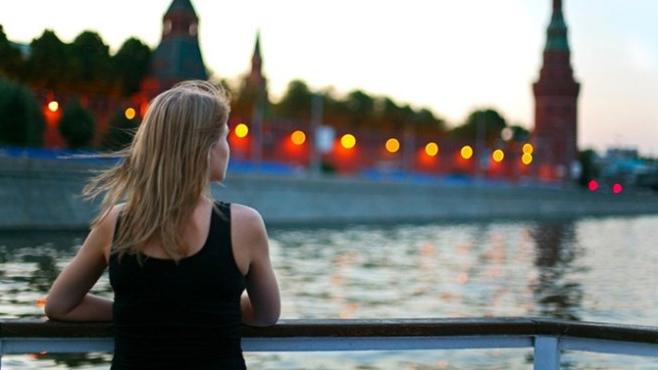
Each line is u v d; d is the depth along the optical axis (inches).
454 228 3080.7
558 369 162.9
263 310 146.6
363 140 5575.8
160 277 133.4
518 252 1974.7
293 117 5659.5
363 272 1379.2
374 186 3538.4
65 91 2250.2
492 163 6437.0
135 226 134.2
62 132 2287.2
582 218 4596.5
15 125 2073.1
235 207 139.8
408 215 3710.6
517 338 163.5
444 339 161.8
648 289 1221.1
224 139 142.6
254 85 4746.6
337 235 2450.8
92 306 148.0
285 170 3681.1
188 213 134.9
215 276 134.3
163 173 135.0
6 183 1924.2
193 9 3809.1
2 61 1984.5
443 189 4003.4
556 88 7052.2
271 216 2955.2
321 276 1288.1
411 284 1210.6
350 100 6112.2
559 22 7096.5
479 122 6269.7
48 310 145.0
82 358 503.8
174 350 133.3
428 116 6397.6
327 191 3262.8
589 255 1942.7
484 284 1237.1
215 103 139.9
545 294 1127.6
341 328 157.2
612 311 969.5
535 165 6958.7
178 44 3742.6
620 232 3125.0
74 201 2041.1
